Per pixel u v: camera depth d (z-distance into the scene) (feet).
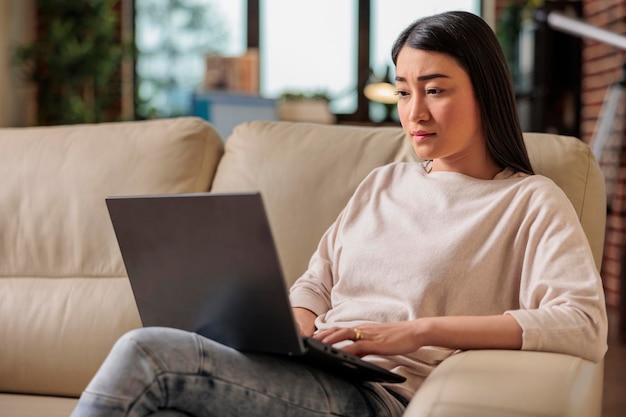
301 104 23.57
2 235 7.59
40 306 7.23
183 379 4.42
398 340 5.02
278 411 4.67
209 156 7.55
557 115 19.45
